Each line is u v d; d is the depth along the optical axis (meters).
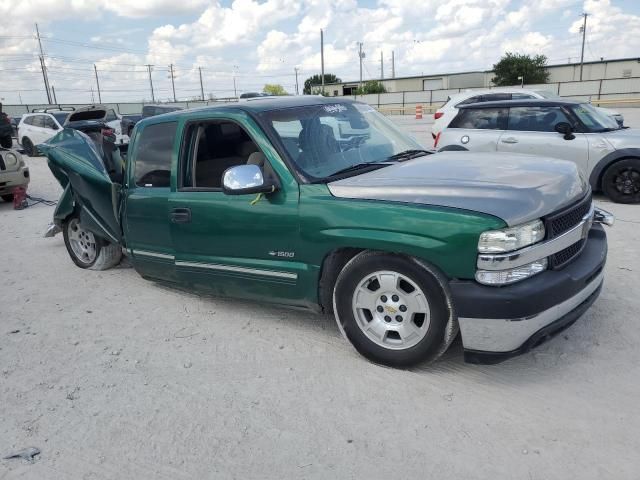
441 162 4.13
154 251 4.90
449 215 3.23
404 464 2.79
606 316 4.29
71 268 6.48
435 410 3.23
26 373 3.98
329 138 4.31
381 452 2.89
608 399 3.24
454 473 2.71
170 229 4.64
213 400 3.48
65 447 3.10
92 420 3.34
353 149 4.36
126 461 2.95
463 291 3.21
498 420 3.10
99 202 5.48
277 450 2.96
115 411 3.42
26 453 3.05
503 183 3.50
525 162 4.07
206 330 4.54
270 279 4.11
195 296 5.32
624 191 8.41
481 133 9.28
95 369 3.98
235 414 3.32
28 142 21.12
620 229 6.88
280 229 3.92
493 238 3.12
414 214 3.34
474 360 3.36
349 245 3.59
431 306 3.38
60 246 7.55
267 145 4.00
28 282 6.07
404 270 3.41
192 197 4.44
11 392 3.72
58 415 3.41
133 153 4.97
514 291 3.13
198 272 4.59
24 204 10.66
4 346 4.45
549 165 3.98
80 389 3.71
